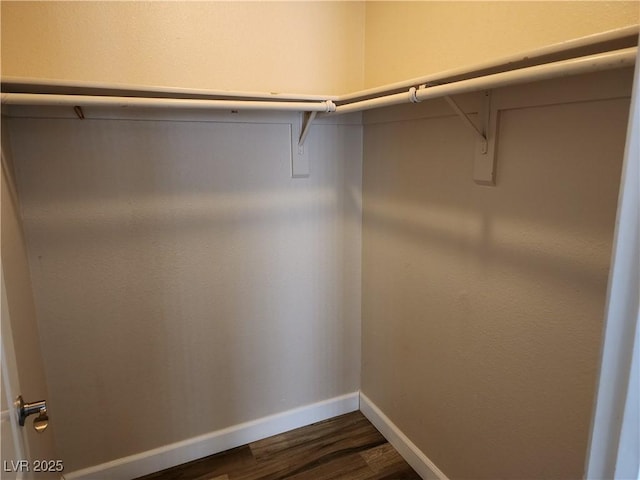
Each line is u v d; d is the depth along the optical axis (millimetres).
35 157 1287
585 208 927
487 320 1230
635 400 498
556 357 1034
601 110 873
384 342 1780
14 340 1031
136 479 1603
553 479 1082
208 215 1558
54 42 1268
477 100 1166
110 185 1397
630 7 829
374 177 1716
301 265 1769
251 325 1724
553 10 984
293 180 1678
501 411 1219
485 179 1167
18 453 709
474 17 1200
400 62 1524
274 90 1590
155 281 1521
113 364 1512
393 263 1656
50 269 1363
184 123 1458
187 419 1677
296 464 1683
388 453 1741
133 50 1364
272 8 1540
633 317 481
